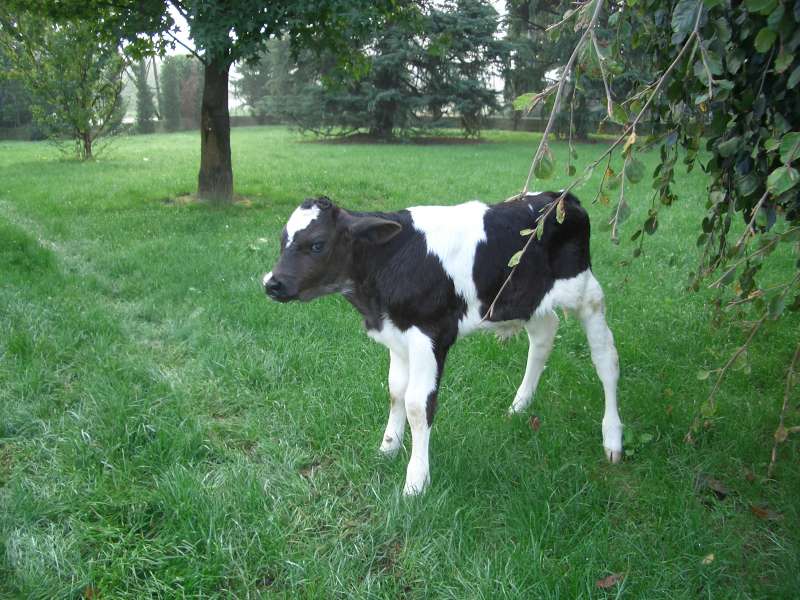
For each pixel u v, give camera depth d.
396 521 3.46
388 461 4.03
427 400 3.64
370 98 28.88
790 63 2.26
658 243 8.91
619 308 6.46
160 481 3.78
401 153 23.73
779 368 5.07
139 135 40.97
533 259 3.81
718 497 3.77
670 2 2.93
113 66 20.56
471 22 27.88
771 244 2.35
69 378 5.02
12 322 5.72
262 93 52.50
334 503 3.70
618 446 4.14
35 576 3.04
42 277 7.07
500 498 3.69
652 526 3.49
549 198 3.96
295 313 6.25
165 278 7.33
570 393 4.87
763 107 2.51
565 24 2.54
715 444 4.16
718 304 3.34
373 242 3.50
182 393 4.75
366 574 3.21
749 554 3.32
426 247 3.61
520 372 5.29
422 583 3.12
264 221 10.27
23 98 36.72
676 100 2.82
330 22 10.95
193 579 3.07
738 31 2.53
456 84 28.78
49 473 3.87
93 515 3.54
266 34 9.48
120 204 11.67
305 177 15.34
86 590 3.03
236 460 4.10
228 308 6.36
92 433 4.25
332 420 4.48
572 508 3.58
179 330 5.93
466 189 13.80
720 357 5.27
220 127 11.98
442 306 3.63
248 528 3.43
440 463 3.96
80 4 11.02
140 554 3.23
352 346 5.63
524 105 2.39
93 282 7.14
